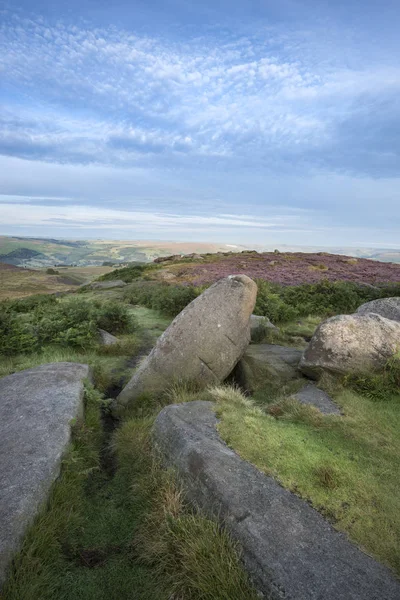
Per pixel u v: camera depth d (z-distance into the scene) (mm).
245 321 6656
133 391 6090
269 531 2871
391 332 6031
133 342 9672
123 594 2824
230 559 2758
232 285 6621
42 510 3371
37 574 2883
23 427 4465
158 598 2762
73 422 4703
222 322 6328
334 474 3453
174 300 14086
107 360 8594
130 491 3953
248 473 3486
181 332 6246
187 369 6137
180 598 2721
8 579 2707
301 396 5398
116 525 3545
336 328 6168
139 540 3279
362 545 2779
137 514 3635
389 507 3094
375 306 8633
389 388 5383
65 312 11195
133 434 4840
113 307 11531
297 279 22469
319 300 14156
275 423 4477
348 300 13938
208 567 2746
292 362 6902
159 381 6105
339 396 5309
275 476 3475
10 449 4016
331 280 21609
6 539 2895
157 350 6285
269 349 7699
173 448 4066
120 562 3121
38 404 5074
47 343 9492
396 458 3785
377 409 4902
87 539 3369
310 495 3246
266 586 2531
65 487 3758
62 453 4094
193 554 2838
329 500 3186
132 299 18141
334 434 4227
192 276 25359
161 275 27500
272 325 9734
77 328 9750
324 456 3771
